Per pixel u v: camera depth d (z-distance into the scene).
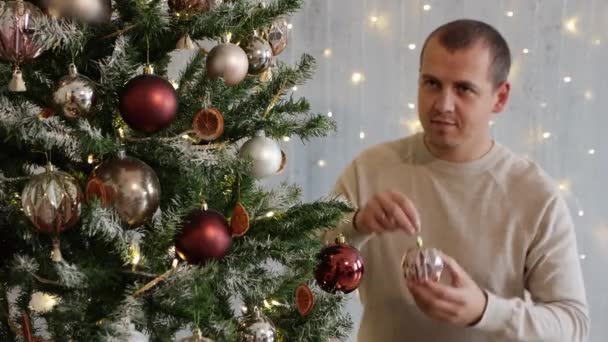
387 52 2.03
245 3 0.97
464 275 1.04
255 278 1.01
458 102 1.13
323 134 1.06
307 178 2.08
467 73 1.11
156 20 0.85
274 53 1.11
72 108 0.81
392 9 2.01
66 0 0.81
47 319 0.90
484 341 1.18
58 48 0.86
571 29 2.01
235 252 0.98
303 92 2.02
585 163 2.07
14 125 0.80
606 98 2.04
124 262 0.88
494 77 1.15
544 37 2.02
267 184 2.04
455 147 1.18
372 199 1.09
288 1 0.98
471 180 1.21
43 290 0.90
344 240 1.07
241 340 0.93
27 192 0.79
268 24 1.00
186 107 0.96
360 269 1.03
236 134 1.01
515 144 2.06
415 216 1.06
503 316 1.04
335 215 1.00
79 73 0.91
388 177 1.27
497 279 1.18
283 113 1.08
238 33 0.99
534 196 1.19
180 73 1.05
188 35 0.92
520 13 2.01
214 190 1.03
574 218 2.08
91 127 0.85
